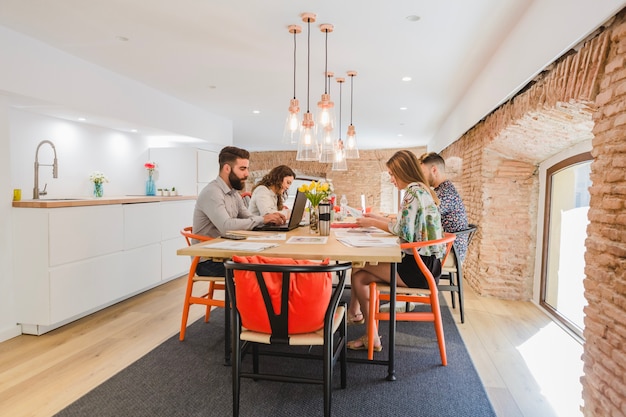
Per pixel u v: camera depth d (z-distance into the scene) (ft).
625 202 4.91
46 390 6.81
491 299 12.94
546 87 7.78
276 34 9.75
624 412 4.74
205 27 9.32
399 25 9.21
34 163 12.00
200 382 7.10
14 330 9.38
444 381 7.20
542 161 12.34
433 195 8.41
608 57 5.55
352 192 38.42
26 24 9.09
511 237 12.89
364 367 7.79
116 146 15.52
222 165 9.89
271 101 17.03
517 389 7.00
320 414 6.09
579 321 9.96
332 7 8.32
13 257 9.42
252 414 6.08
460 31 9.53
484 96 12.25
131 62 11.80
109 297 11.28
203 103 17.40
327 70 12.75
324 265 5.05
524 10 8.40
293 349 8.72
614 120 5.13
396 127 24.35
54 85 10.53
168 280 14.89
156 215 13.41
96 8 8.33
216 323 10.24
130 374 7.39
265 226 9.61
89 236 10.50
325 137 14.85
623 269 4.95
